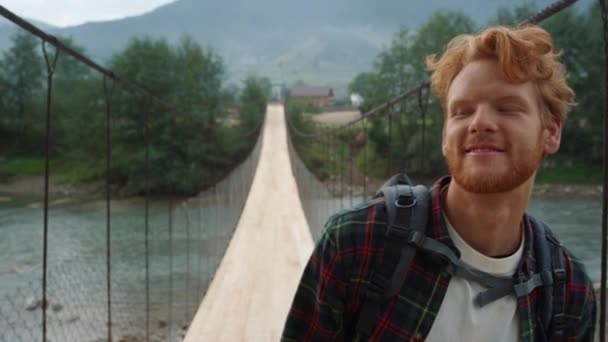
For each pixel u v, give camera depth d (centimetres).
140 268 1149
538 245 96
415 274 90
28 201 2105
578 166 1101
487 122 87
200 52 3259
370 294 91
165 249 1345
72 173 2652
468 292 90
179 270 1130
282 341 101
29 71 2833
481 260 91
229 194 1197
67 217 1811
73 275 1009
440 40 2919
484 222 91
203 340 311
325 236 96
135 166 2378
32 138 2850
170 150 2250
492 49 89
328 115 5041
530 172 89
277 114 4534
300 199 1149
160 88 2967
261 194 1149
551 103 92
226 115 3456
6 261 1001
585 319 98
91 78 2886
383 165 1683
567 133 1055
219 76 3412
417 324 89
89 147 2709
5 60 2805
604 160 113
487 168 87
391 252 91
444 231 90
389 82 3172
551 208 974
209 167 2120
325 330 96
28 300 757
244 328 329
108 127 271
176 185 2203
